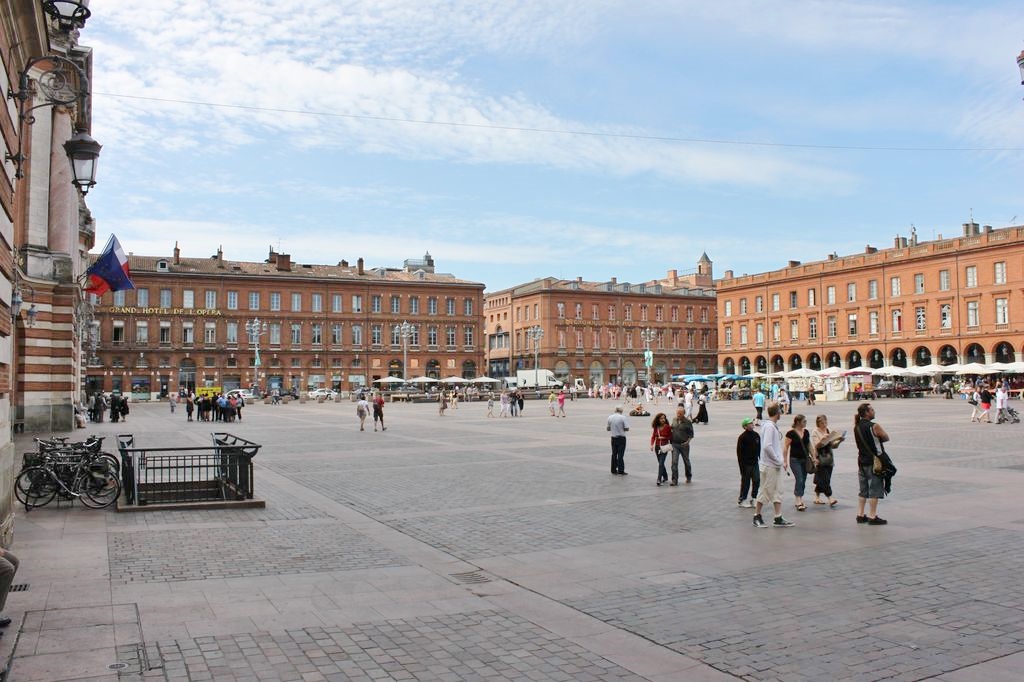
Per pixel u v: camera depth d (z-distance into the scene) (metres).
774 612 8.29
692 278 138.62
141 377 89.56
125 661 6.84
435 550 11.45
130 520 13.70
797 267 98.62
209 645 7.30
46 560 10.62
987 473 18.98
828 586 9.25
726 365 108.62
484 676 6.62
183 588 9.26
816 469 14.72
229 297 94.12
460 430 37.38
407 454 25.53
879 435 12.98
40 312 31.08
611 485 18.03
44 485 14.76
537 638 7.58
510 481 18.78
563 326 113.69
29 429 30.95
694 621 8.04
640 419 45.50
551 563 10.61
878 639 7.41
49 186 31.38
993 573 9.70
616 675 6.63
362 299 100.75
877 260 89.00
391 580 9.74
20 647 7.16
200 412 47.81
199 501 16.08
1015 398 69.12
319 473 20.53
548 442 30.12
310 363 97.56
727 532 12.54
